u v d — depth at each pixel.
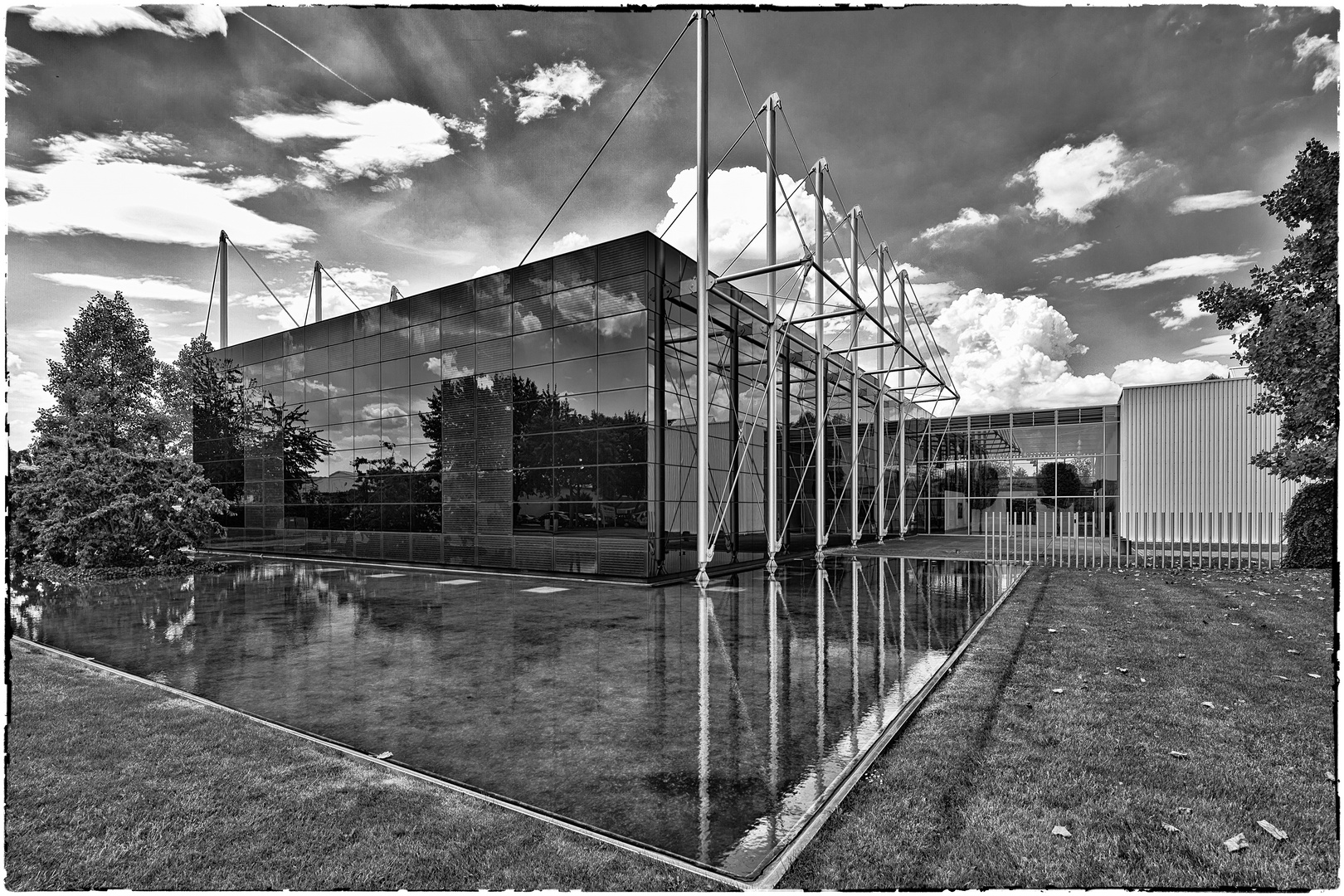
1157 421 27.02
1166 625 9.65
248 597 14.49
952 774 4.50
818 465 21.67
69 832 3.89
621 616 11.66
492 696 6.82
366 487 23.72
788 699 6.63
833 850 3.57
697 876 3.37
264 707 6.48
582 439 17.97
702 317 16.00
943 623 10.66
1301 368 11.71
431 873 3.42
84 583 17.20
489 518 19.94
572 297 18.39
